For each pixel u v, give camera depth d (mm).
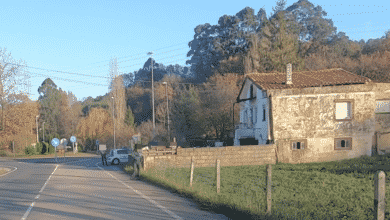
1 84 29000
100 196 14445
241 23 89812
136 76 137125
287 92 30359
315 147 30172
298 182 17438
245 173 22391
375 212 6410
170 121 60469
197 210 11211
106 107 94250
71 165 41312
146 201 13070
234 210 10258
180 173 22078
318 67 65312
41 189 17375
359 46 76500
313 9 94375
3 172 31297
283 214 9617
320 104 30484
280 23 69875
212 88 60812
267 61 63906
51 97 102312
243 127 39969
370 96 30828
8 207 11969
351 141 30500
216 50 88438
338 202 11836
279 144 29844
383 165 23719
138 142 49094
